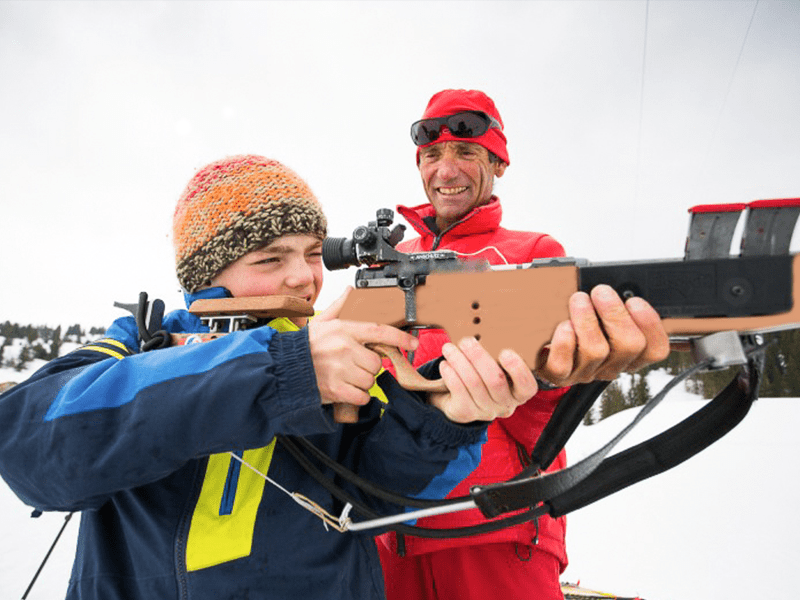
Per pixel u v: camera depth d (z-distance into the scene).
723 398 1.39
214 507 1.25
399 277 1.27
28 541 6.62
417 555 2.11
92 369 1.13
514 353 1.06
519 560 2.04
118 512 1.29
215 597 1.17
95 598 1.25
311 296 1.60
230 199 1.45
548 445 1.50
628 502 9.87
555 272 1.14
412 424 1.22
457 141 2.60
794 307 1.04
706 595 5.64
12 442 1.11
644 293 1.10
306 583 1.24
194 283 1.53
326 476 1.32
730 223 1.09
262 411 1.04
